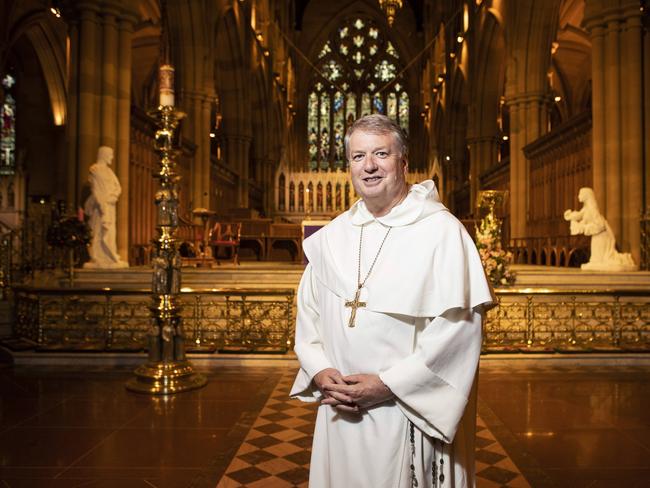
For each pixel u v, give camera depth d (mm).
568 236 15312
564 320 8422
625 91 12477
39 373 6602
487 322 7691
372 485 1764
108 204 11008
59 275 10664
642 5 12352
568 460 3898
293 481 3518
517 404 5324
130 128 13969
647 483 3504
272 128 32281
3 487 3428
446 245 1809
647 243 11938
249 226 18641
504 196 11320
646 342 7637
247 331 7633
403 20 41312
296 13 41969
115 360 7035
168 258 6055
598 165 12758
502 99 24531
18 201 21719
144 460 3875
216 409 5145
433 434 1699
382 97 42031
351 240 2012
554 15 17875
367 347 1817
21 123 23969
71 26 11734
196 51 18531
